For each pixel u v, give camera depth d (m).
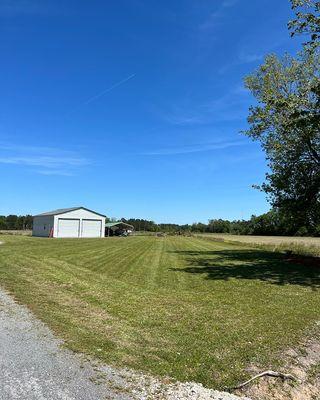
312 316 10.28
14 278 14.78
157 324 9.05
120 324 8.89
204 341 7.93
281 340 8.18
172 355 7.06
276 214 26.59
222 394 5.77
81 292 12.57
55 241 44.97
